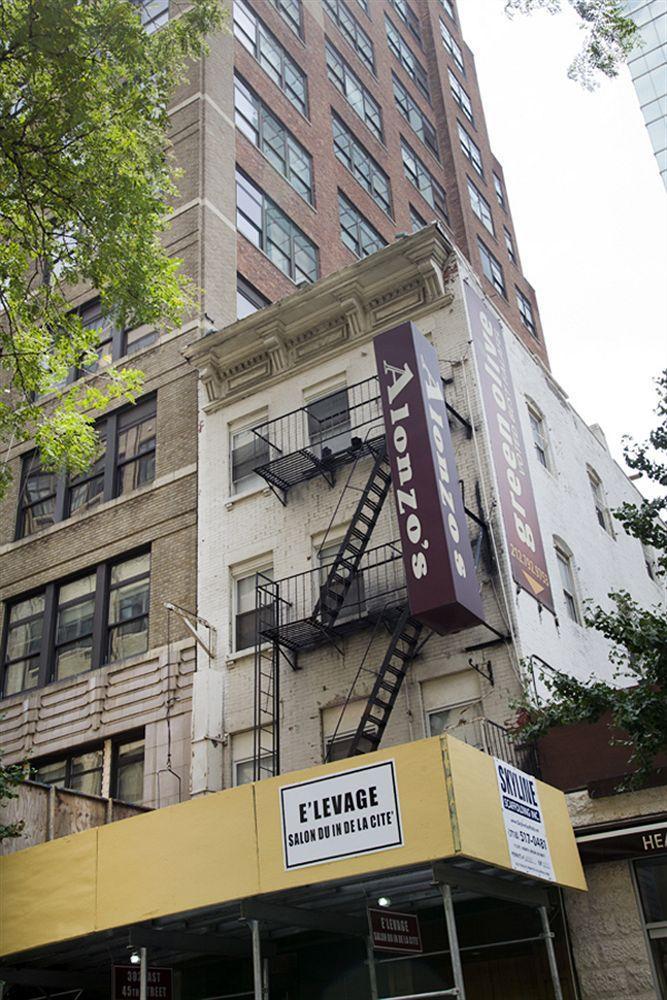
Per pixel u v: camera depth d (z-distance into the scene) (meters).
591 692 11.77
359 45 41.09
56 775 20.62
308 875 10.76
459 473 17.81
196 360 22.19
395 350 16.77
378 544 18.05
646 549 27.47
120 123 15.12
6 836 13.77
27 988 15.36
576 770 13.77
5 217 15.08
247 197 27.33
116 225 14.69
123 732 19.84
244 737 18.23
